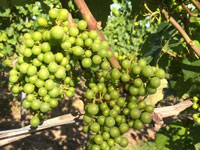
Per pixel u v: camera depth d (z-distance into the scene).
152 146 0.89
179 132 0.41
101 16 0.28
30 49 0.16
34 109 0.16
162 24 0.33
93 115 0.17
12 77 0.17
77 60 0.18
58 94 0.16
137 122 0.17
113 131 0.17
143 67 0.18
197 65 0.25
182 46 0.28
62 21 0.16
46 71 0.16
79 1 0.17
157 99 0.27
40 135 0.96
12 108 1.18
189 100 0.27
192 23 0.27
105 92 0.18
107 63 0.17
